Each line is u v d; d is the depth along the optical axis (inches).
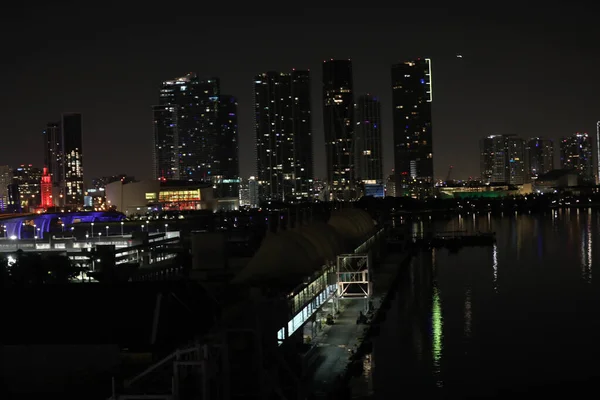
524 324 5797.2
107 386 3334.2
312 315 4852.4
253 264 5280.5
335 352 4603.8
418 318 6092.5
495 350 4970.5
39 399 3361.2
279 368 3511.3
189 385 2664.9
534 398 3959.2
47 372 3528.5
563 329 5590.6
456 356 4817.9
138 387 2632.9
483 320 5969.5
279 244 5344.5
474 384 4200.3
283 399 3152.1
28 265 6820.9
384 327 5738.2
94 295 3828.7
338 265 5900.6
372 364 4613.7
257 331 3110.2
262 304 3654.0
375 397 3976.4
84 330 3612.2
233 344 3129.9
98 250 7662.4
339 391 3809.1
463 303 6791.3
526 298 6993.1
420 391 4082.2
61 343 3553.2
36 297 3833.7
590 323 5782.5
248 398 2970.0
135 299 3779.5
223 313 3804.1
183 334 3627.0
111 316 3688.5
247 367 3053.6
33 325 3661.4
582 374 4387.3
